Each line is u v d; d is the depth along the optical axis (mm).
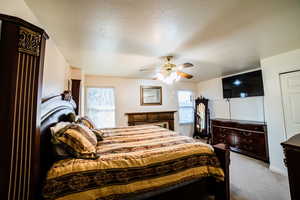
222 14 1363
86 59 2680
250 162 2971
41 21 1432
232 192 1957
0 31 829
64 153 1317
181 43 2014
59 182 1043
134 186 1220
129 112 4512
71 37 1795
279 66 2496
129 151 1506
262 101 3561
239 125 3494
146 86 4789
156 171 1329
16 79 790
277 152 2541
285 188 2037
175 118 5164
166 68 2668
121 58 2645
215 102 4805
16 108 792
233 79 3947
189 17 1408
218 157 1632
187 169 1458
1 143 749
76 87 3195
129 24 1518
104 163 1225
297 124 2305
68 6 1211
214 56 2590
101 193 1112
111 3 1187
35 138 879
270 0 1181
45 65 1690
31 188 856
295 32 1734
